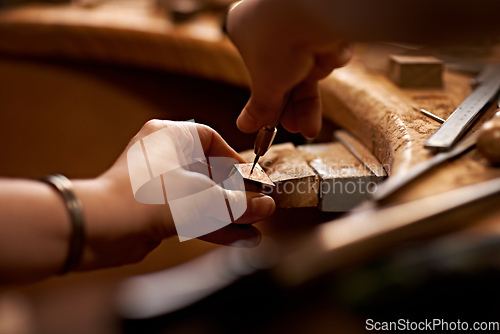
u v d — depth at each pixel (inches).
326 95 27.8
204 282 11.8
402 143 18.8
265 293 11.8
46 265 15.7
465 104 20.7
